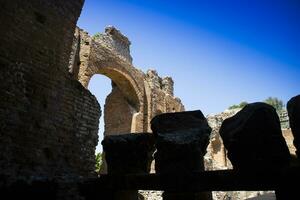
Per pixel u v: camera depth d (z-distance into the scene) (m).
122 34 20.52
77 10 8.59
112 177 4.95
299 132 3.66
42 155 6.73
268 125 3.82
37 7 7.34
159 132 4.80
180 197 4.35
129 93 19.75
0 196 4.98
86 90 8.67
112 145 5.24
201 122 4.80
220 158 25.58
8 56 6.45
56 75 7.59
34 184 5.30
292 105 3.84
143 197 15.55
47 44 7.45
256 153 3.79
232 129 4.11
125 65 18.62
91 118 8.64
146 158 5.14
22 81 6.65
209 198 4.80
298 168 3.43
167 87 24.06
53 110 7.31
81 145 8.03
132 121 18.92
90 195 5.13
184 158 4.41
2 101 6.13
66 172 7.26
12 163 5.99
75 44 14.98
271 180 3.60
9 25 6.58
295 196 3.39
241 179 3.81
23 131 6.41
